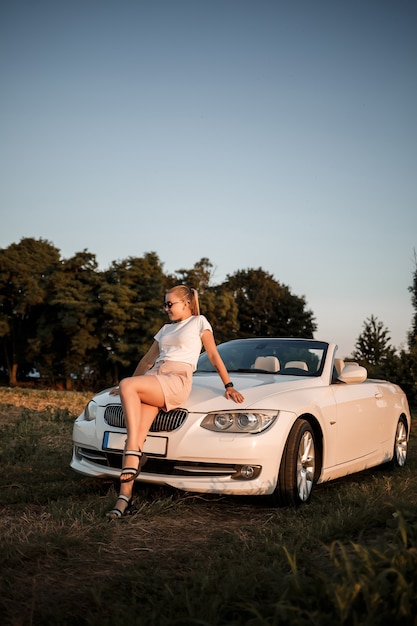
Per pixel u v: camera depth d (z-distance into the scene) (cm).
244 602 262
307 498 488
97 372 4559
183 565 327
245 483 446
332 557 275
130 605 272
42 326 4484
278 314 6259
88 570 318
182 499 465
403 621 225
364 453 603
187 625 247
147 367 487
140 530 390
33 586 295
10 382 4928
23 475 572
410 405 1811
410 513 349
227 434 450
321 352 604
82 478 558
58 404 1485
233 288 6531
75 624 257
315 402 507
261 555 330
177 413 462
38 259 4903
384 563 260
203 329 473
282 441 457
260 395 478
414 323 3209
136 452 426
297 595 250
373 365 2659
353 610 227
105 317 4325
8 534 375
